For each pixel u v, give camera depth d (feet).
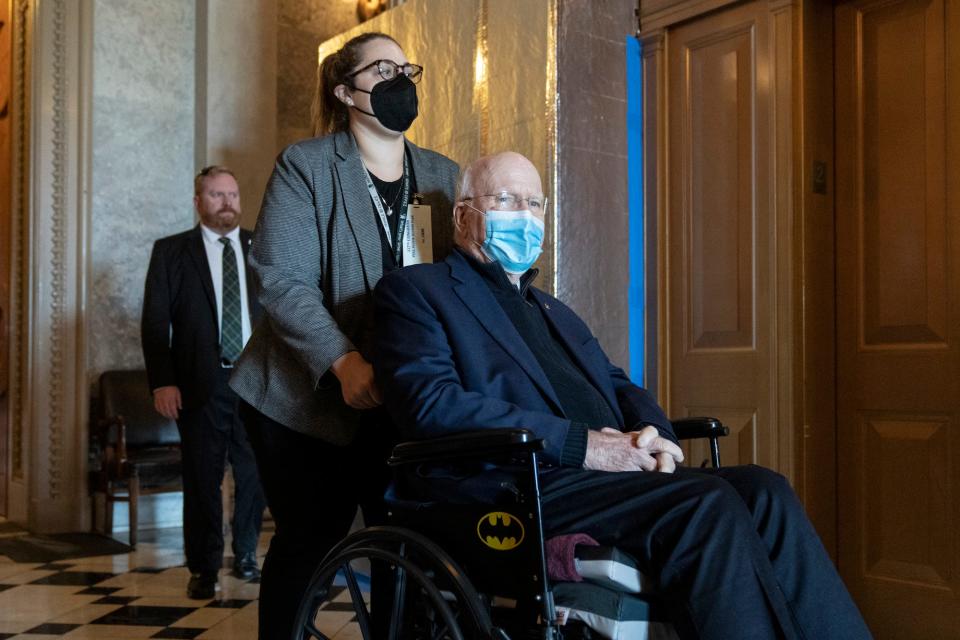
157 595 12.67
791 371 10.16
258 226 7.54
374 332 6.96
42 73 17.57
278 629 7.48
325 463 7.58
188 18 19.06
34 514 17.44
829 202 10.48
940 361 9.51
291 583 7.49
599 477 6.09
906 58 9.89
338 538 7.72
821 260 10.38
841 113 10.46
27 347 18.17
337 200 7.61
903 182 9.89
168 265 13.52
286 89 19.67
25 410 18.16
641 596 5.83
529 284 7.84
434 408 6.26
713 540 5.55
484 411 6.23
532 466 5.59
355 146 7.80
